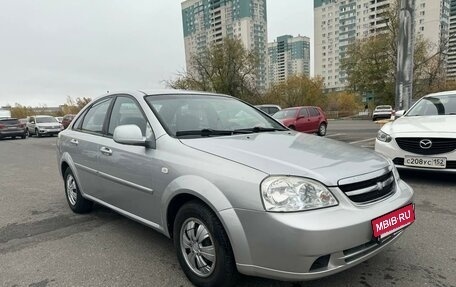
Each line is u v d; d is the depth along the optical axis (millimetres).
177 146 2982
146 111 3453
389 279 2824
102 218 4648
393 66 39250
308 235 2160
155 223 3209
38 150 15453
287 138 3291
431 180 5836
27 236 4090
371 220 2375
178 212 2850
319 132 17406
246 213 2328
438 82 40062
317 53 79188
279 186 2285
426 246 3396
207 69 40875
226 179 2465
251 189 2328
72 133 4723
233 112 3979
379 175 2602
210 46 42594
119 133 3143
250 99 40156
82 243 3807
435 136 5191
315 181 2328
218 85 40125
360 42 42531
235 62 40188
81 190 4527
